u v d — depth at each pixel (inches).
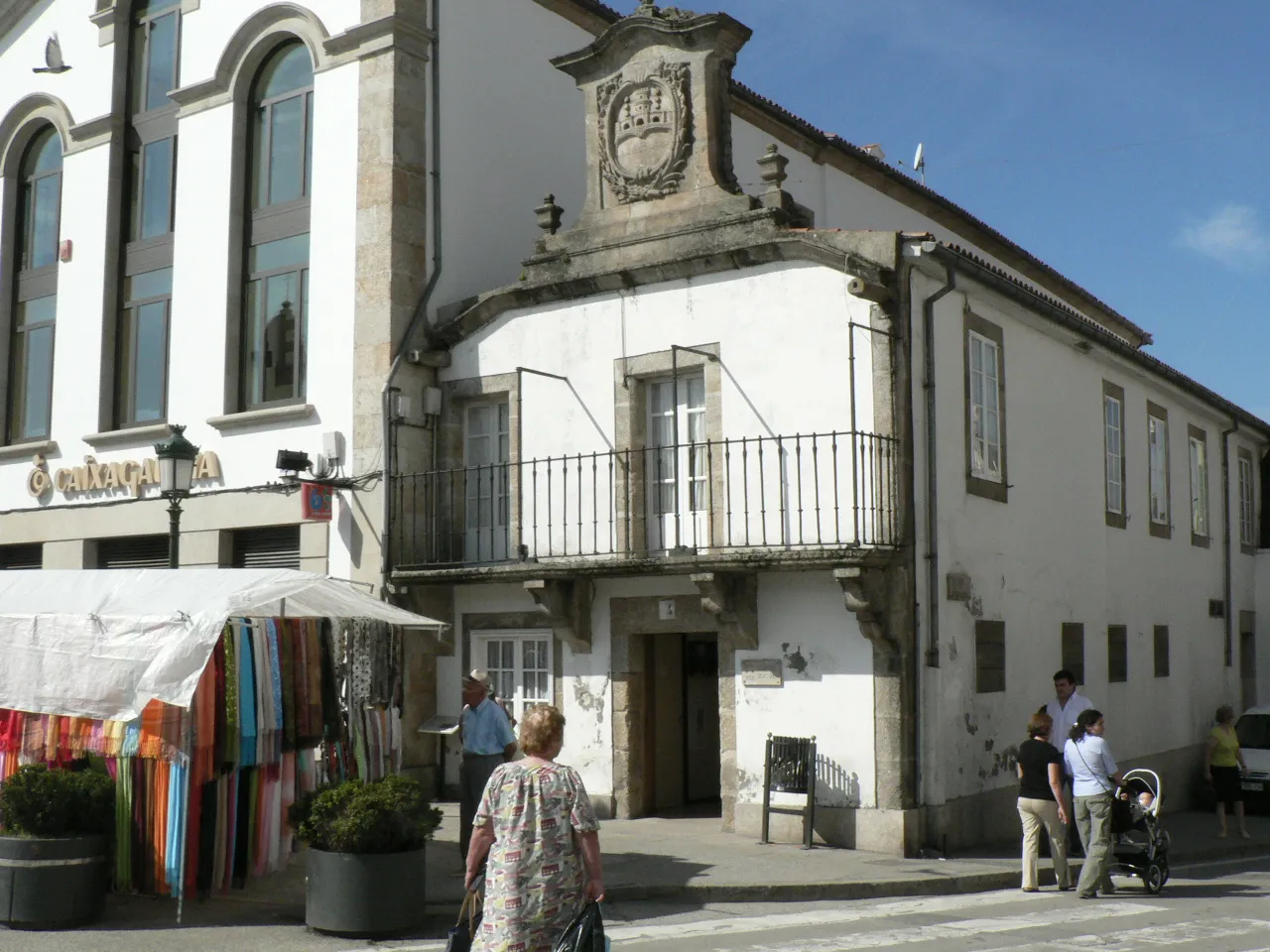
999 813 597.3
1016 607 637.9
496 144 727.7
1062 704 573.9
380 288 668.1
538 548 635.5
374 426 661.9
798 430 569.3
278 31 730.8
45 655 416.5
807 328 571.8
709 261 595.5
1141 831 508.4
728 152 622.8
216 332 737.6
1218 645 950.4
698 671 676.1
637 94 632.4
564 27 780.6
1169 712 840.9
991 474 624.1
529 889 250.8
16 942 375.9
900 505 546.3
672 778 648.4
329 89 704.4
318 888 392.2
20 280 861.2
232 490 714.8
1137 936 397.1
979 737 589.0
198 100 764.0
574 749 622.2
